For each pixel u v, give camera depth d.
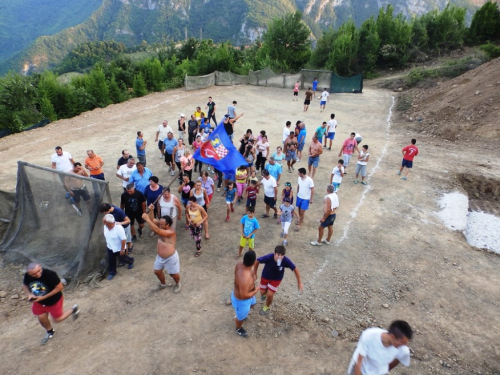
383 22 39.19
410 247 9.63
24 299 7.65
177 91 28.86
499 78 19.88
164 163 14.95
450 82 24.69
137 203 9.13
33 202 8.86
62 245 8.60
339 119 22.22
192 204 8.69
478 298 7.85
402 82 31.56
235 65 34.75
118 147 16.45
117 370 5.73
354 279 8.35
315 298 7.70
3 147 16.56
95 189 8.14
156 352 6.10
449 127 18.58
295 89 27.47
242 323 6.77
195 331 6.58
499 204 12.67
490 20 39.78
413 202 12.03
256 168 14.24
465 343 6.66
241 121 20.95
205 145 10.53
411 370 6.07
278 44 40.41
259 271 8.63
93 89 24.61
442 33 39.78
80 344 6.30
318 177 13.98
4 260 8.75
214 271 8.48
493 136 16.75
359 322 7.11
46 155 15.37
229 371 5.77
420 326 7.04
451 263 9.02
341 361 6.10
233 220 10.93
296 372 5.82
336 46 38.16
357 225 10.66
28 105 21.39
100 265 8.43
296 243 9.73
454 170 14.20
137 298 7.50
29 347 6.26
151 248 9.51
